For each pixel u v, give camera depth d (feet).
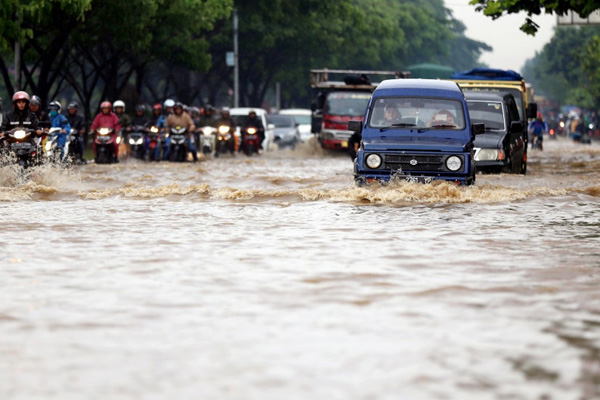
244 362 37.37
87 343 40.09
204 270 58.03
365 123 118.32
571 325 43.37
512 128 149.59
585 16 165.78
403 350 39.06
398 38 575.38
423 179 113.29
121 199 108.78
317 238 73.51
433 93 119.65
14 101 135.64
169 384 34.47
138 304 47.83
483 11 171.63
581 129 445.78
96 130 202.28
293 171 171.32
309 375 35.60
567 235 75.77
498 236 74.90
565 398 32.83
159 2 272.51
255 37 431.02
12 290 51.42
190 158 233.55
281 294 50.44
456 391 33.60
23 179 128.26
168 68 404.57
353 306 47.42
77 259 62.39
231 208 98.32
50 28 252.42
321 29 451.53
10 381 34.78
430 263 60.95
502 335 41.52
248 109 299.38
